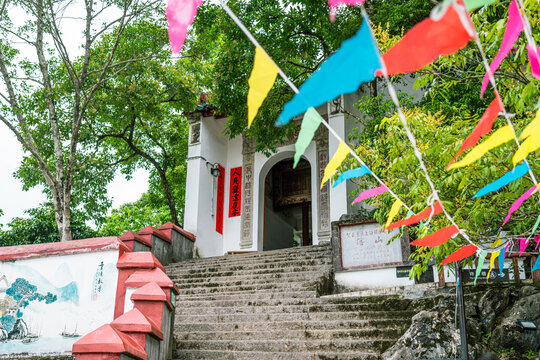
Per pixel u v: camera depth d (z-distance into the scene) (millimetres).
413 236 9641
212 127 17047
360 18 11523
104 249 7156
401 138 5230
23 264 7434
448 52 1515
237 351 6688
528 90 3682
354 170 2912
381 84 14398
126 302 6789
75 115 11234
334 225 10328
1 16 11086
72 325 6926
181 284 10711
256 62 1714
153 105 14141
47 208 17641
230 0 12250
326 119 16078
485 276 7738
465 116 5320
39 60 11898
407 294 8281
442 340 5676
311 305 8188
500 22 3672
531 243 8039
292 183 18875
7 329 7129
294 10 12180
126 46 13219
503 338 6289
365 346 6496
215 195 16516
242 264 11867
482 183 4539
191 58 14688
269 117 12719
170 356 6543
